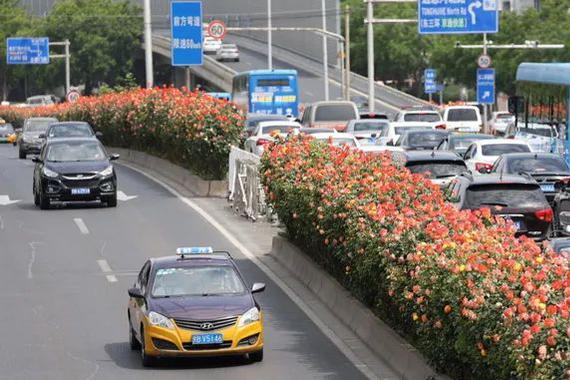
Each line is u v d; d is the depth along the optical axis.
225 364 36.69
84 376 35.50
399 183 43.00
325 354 37.94
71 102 160.62
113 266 55.19
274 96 152.12
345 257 42.25
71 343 40.19
